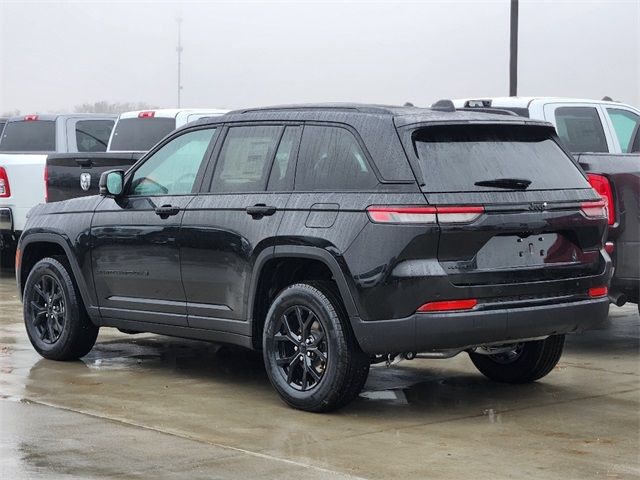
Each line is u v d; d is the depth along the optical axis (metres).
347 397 6.44
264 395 7.09
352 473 5.29
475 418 6.49
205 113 14.20
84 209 8.09
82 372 7.82
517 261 6.41
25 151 15.55
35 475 5.16
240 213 6.93
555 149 6.94
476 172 6.36
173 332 7.49
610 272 6.95
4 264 15.77
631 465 5.49
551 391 7.29
